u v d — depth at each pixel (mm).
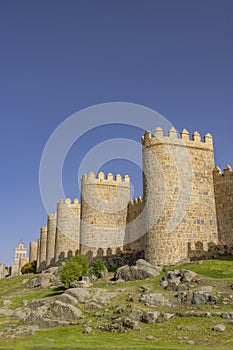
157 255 47312
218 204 50438
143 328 27312
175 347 22969
